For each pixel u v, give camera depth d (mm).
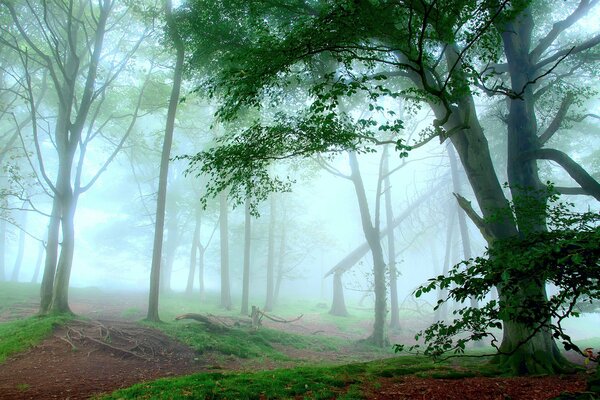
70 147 16172
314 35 6961
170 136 17766
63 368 10023
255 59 7453
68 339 11969
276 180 8953
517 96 7285
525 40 13562
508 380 8914
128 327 13914
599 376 4789
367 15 7004
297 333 21484
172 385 7777
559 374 9945
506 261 3248
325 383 8297
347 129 8164
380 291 20547
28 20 20781
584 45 12359
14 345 11086
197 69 14438
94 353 11430
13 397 7664
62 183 15914
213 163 7996
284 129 7953
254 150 7973
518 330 10766
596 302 13719
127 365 10828
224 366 12133
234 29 12305
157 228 16750
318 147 7895
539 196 11086
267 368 12367
